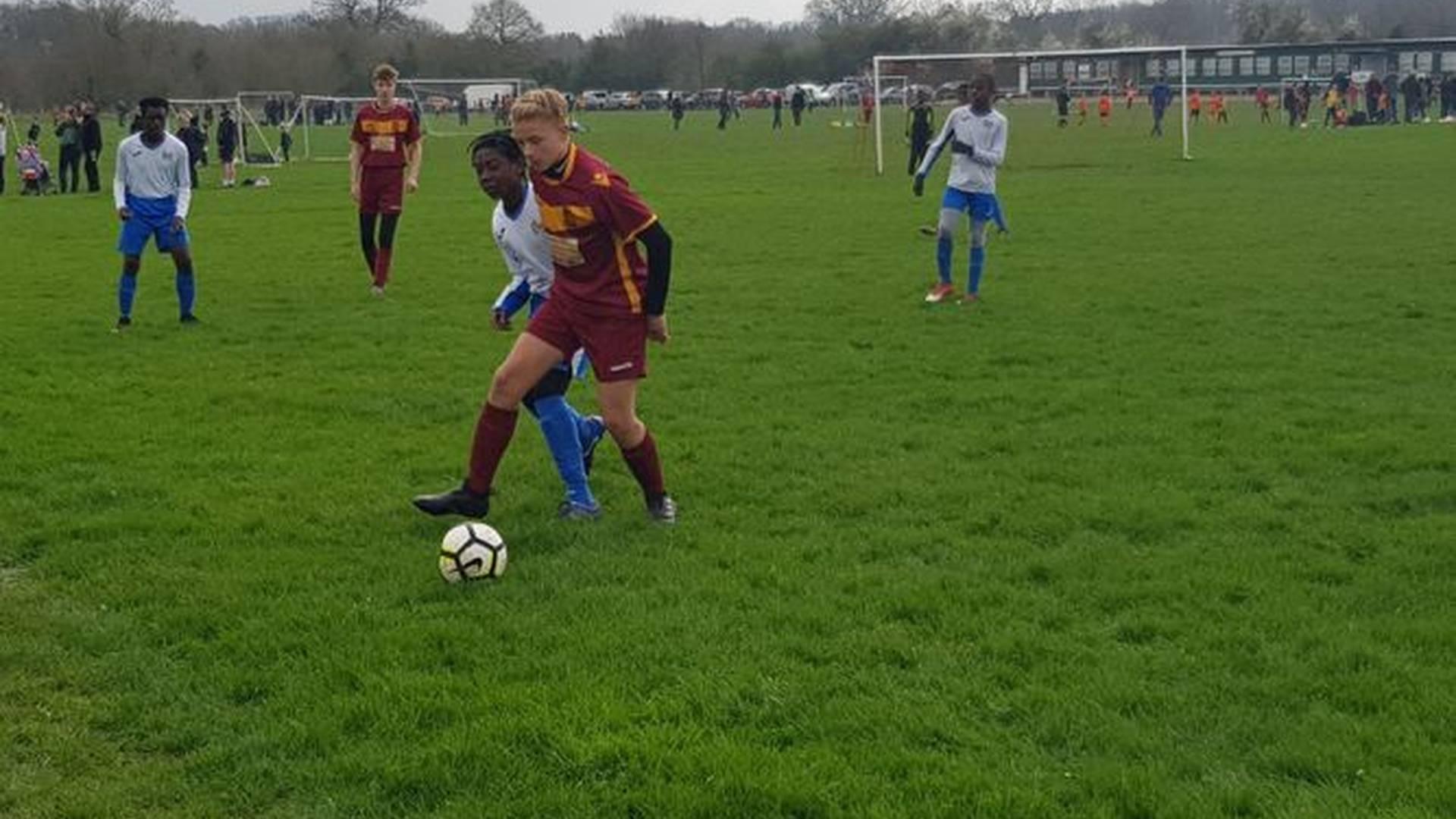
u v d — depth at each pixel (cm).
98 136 2942
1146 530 639
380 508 677
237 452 784
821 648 503
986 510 667
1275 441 791
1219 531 638
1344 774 411
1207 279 1414
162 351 1088
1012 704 457
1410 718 446
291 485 717
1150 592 557
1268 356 1031
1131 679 474
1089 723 443
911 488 705
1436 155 3312
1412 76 5316
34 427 838
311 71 8612
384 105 1356
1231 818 388
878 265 1577
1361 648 497
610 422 635
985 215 1282
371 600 555
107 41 7625
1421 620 525
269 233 2027
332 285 1461
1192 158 3384
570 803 396
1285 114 5703
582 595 557
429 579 578
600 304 624
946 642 511
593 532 639
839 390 939
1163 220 1991
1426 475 720
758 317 1234
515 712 451
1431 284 1359
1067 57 4428
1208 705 457
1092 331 1138
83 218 2289
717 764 414
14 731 446
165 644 516
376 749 429
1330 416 844
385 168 1364
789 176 3114
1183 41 11869
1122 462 751
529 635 518
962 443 797
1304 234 1792
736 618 532
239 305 1322
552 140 602
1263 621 527
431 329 1185
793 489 710
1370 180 2633
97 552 612
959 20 9950
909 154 3378
